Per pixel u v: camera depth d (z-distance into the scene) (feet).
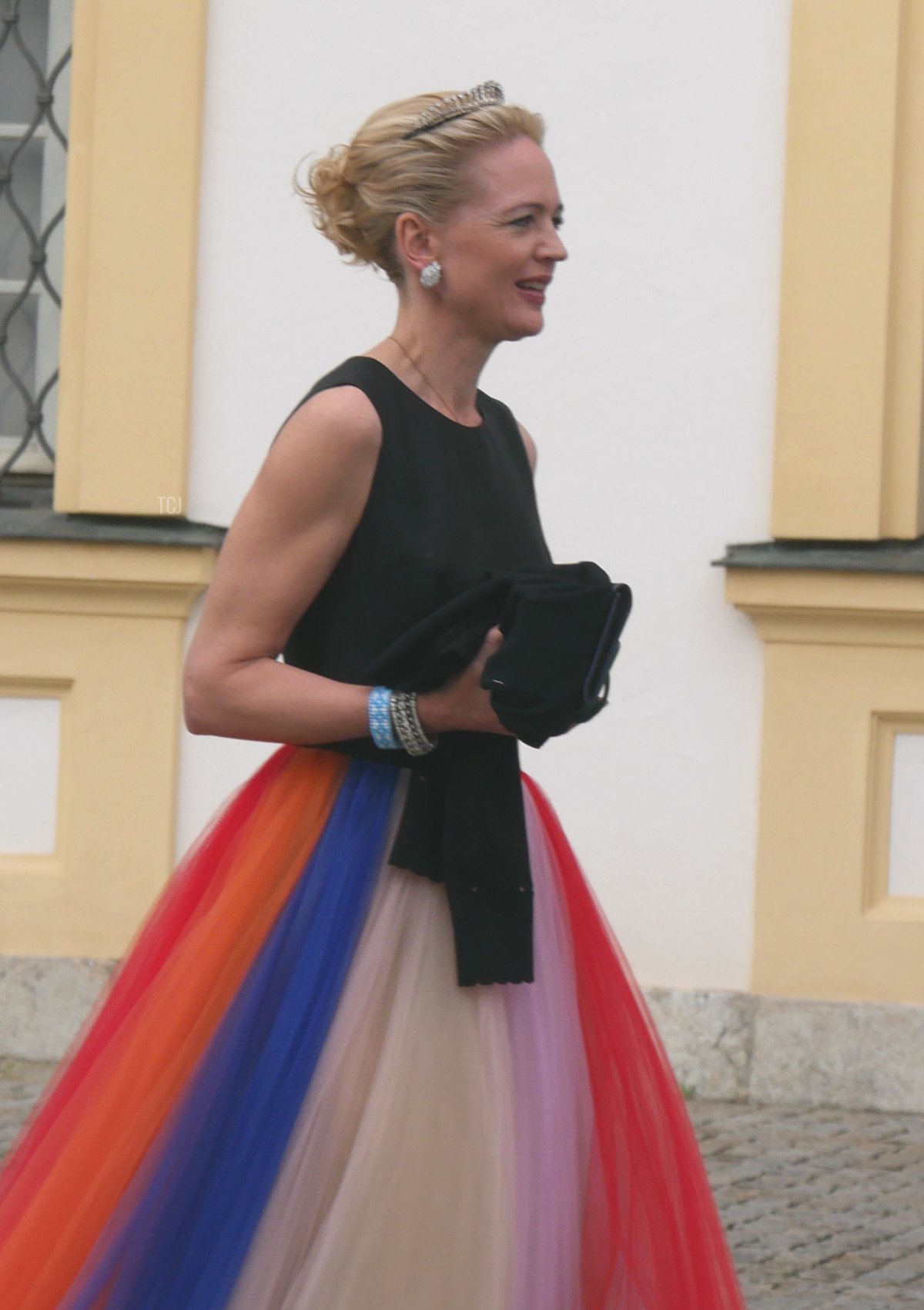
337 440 21.21
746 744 50.34
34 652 51.93
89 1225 20.86
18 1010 51.88
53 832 52.21
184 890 23.17
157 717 51.75
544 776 50.90
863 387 49.32
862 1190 42.37
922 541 50.16
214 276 52.01
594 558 50.78
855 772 49.78
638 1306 22.81
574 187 50.78
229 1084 21.59
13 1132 44.09
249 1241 21.18
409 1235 21.04
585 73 50.65
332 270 51.80
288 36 51.62
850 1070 49.73
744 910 50.42
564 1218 21.74
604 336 50.72
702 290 50.37
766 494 50.24
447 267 22.02
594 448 50.85
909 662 49.39
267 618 21.54
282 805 22.77
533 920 22.53
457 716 21.26
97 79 51.49
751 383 50.24
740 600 49.52
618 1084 23.86
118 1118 21.26
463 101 22.02
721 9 50.08
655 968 50.67
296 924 22.18
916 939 49.60
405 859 21.98
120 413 51.80
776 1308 34.47
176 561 50.90
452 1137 21.48
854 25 49.08
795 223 49.57
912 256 49.44
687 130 50.34
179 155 51.49
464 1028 21.88
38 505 53.72
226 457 52.19
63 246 53.47
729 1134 46.85
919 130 49.39
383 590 21.75
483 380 51.11
